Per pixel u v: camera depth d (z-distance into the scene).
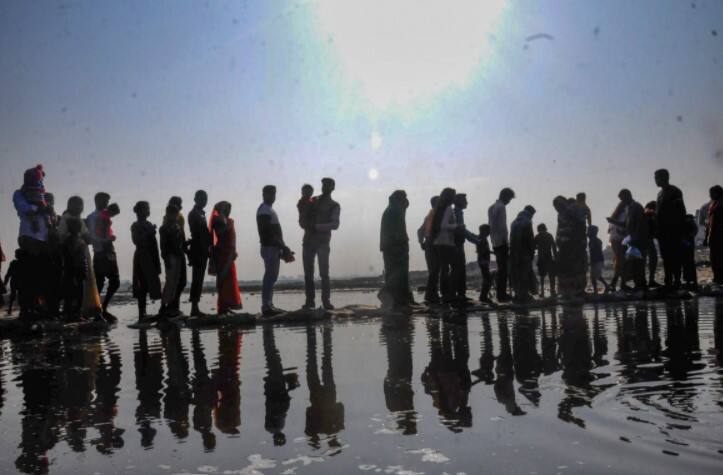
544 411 2.96
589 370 4.00
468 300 11.02
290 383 3.99
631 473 2.08
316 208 10.18
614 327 6.55
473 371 4.15
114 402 3.64
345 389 3.71
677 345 4.97
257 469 2.30
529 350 5.07
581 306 10.17
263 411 3.24
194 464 2.40
